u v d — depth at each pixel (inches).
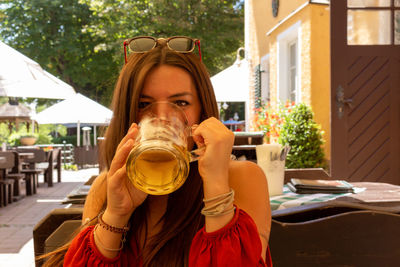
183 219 43.0
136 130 38.0
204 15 783.7
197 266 35.6
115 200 38.7
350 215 50.1
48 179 396.8
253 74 435.2
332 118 198.5
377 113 201.2
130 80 45.2
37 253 55.0
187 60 43.7
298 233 50.6
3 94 275.4
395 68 200.8
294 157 212.2
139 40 44.4
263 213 40.6
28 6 958.4
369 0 198.8
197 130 37.5
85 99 562.9
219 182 36.4
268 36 380.5
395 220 49.9
